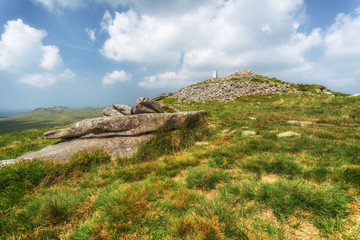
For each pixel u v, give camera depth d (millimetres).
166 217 2814
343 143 5742
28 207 3508
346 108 14102
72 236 2605
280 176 4004
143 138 7801
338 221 2383
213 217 2674
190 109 29141
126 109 10984
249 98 35250
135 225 2600
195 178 4152
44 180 4855
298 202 2842
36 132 18891
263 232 2369
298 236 2291
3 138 15719
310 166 4328
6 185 4508
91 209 3312
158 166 5375
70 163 5641
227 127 10812
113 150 7098
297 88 40031
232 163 5008
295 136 6785
